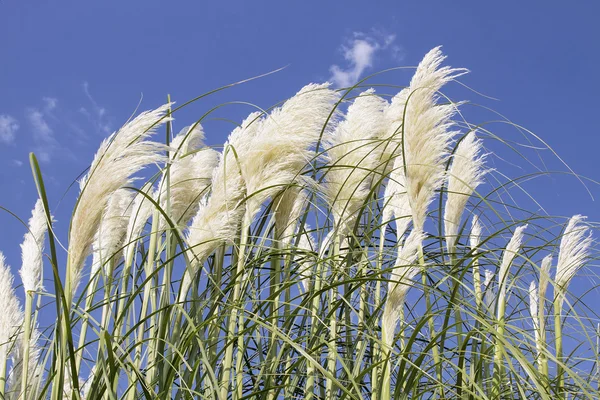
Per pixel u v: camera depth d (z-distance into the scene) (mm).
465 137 4812
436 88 4582
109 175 4246
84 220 4254
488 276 4922
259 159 4574
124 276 4750
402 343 4566
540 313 4820
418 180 4539
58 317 4105
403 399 4340
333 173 4781
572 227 4934
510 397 4625
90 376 4621
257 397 4520
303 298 4645
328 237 4703
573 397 4684
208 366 4176
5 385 4590
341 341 4688
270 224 4676
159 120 4316
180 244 4375
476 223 5008
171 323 4520
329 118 4750
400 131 4918
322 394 4695
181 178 4836
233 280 4477
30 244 4715
